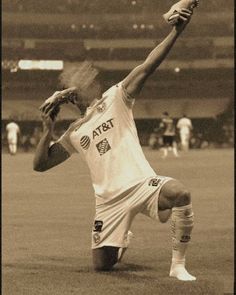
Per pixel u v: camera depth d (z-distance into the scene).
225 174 87.94
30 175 88.12
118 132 24.12
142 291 21.47
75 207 51.88
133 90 24.11
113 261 24.91
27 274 24.42
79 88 24.73
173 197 22.86
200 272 24.77
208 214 46.75
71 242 33.53
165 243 32.66
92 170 24.42
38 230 38.41
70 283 22.69
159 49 23.72
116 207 23.94
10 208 51.19
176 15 22.97
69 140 25.31
